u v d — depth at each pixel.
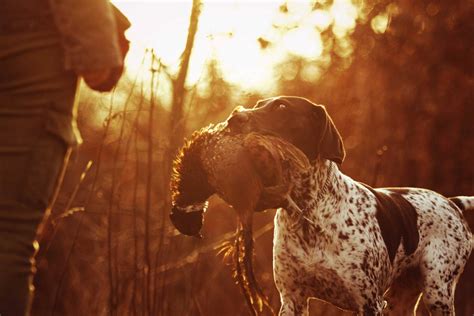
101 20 3.14
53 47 3.20
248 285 4.59
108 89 3.34
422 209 6.10
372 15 13.62
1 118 3.15
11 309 3.06
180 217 5.05
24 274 3.12
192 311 7.36
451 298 6.11
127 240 7.85
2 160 3.13
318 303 8.32
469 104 12.57
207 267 9.23
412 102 12.55
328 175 5.39
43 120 3.16
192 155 4.89
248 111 5.05
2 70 3.17
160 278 6.52
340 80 13.23
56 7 3.12
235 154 4.69
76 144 3.29
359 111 12.47
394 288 6.29
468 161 12.27
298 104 5.24
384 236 5.62
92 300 8.52
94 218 9.35
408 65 12.96
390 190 6.16
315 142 5.29
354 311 5.49
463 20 13.05
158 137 7.68
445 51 12.95
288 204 5.03
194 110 8.04
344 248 5.38
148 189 5.96
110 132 10.54
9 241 3.10
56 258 8.80
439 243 6.11
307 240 5.35
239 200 4.64
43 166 3.16
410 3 13.28
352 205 5.53
